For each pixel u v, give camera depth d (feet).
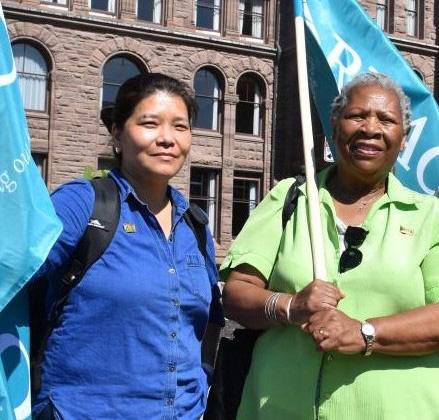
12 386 10.43
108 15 86.48
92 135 84.23
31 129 82.12
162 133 11.11
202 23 91.81
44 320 10.86
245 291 11.67
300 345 11.35
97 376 10.31
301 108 12.52
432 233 11.25
